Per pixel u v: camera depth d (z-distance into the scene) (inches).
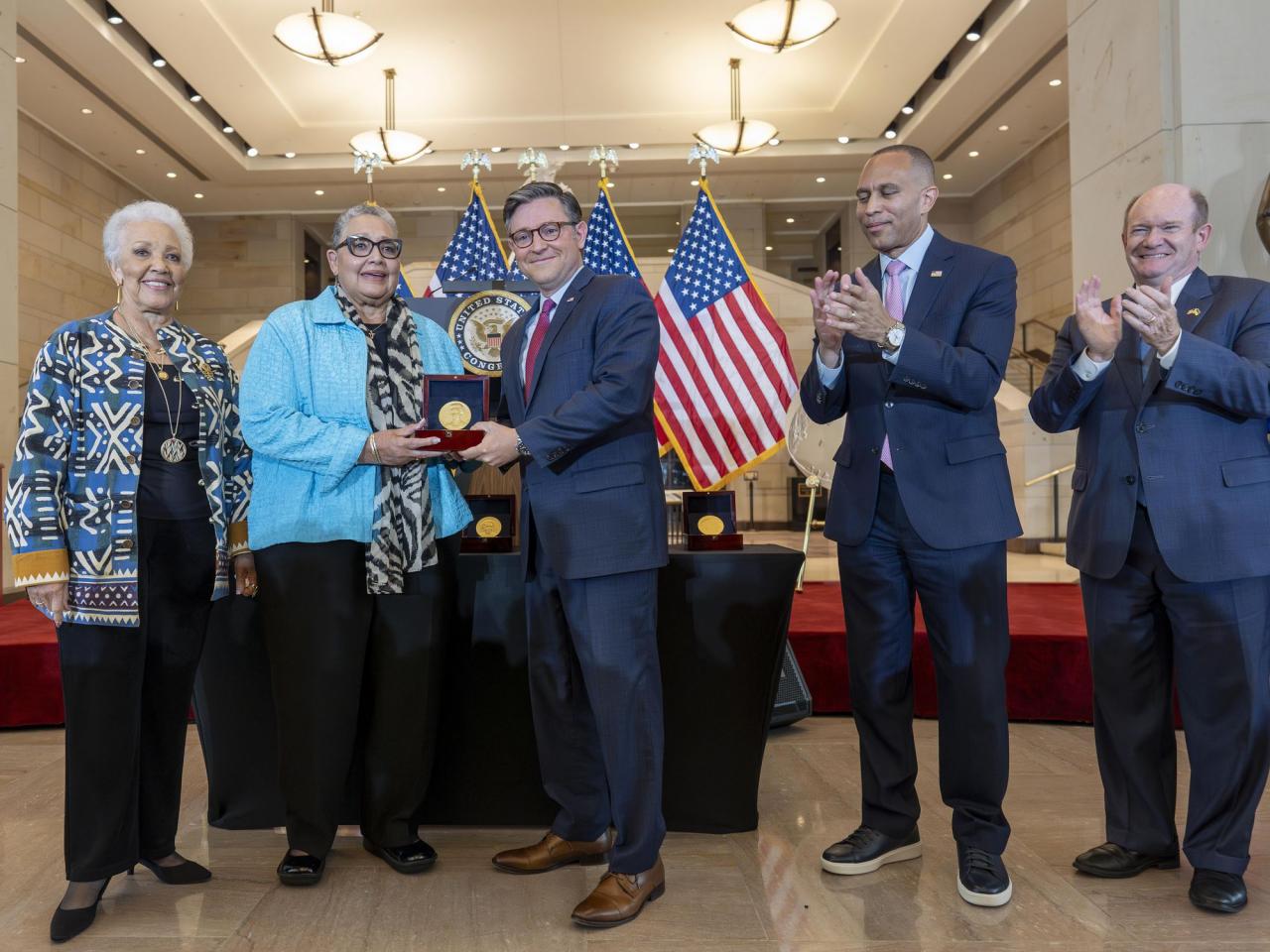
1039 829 108.3
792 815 115.2
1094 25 227.8
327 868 99.9
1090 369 91.8
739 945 80.0
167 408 91.1
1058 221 581.6
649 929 83.4
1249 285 93.2
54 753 151.5
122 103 501.4
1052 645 163.3
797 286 595.2
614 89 507.8
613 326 89.7
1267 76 192.7
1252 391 83.0
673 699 109.4
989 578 89.0
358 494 94.7
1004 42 450.0
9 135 289.0
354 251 97.2
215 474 94.6
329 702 94.6
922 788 123.7
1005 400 459.2
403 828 99.3
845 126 557.0
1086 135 233.1
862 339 91.4
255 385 94.6
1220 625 88.4
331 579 94.8
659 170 615.2
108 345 88.9
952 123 562.6
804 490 648.4
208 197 659.4
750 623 109.2
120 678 86.7
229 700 112.0
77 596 84.6
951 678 90.0
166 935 83.4
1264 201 184.4
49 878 98.3
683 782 109.2
